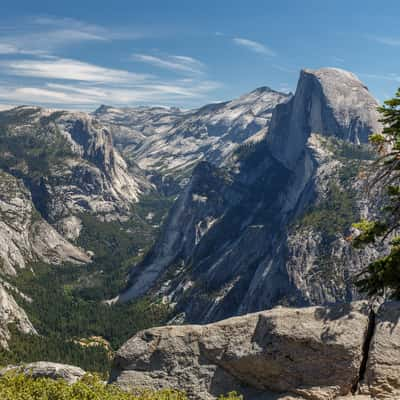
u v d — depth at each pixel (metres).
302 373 19.95
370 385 18.81
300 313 21.11
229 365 21.58
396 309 20.03
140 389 22.00
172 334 23.20
